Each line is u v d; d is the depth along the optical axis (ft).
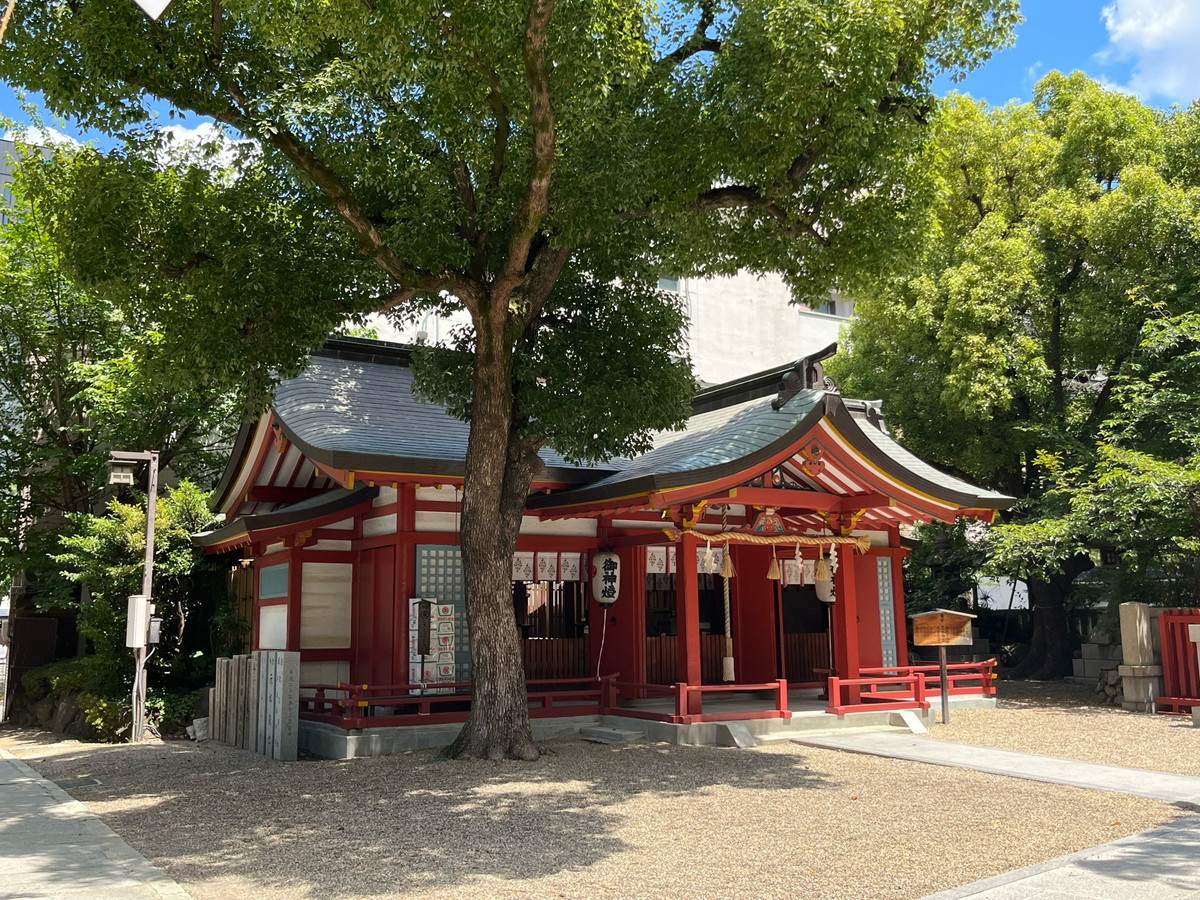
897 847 24.54
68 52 32.50
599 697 48.29
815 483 50.16
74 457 72.08
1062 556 57.72
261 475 56.13
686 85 38.42
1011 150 71.31
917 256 42.01
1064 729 46.83
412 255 35.81
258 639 53.42
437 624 44.91
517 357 39.70
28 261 69.77
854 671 49.11
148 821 29.12
